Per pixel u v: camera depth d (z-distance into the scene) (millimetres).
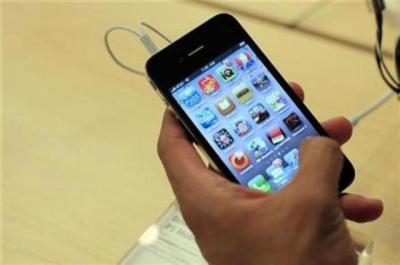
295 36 832
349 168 537
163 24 874
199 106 567
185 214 499
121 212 692
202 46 582
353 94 751
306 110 581
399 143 700
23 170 746
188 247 635
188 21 874
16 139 778
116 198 704
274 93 584
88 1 930
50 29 900
